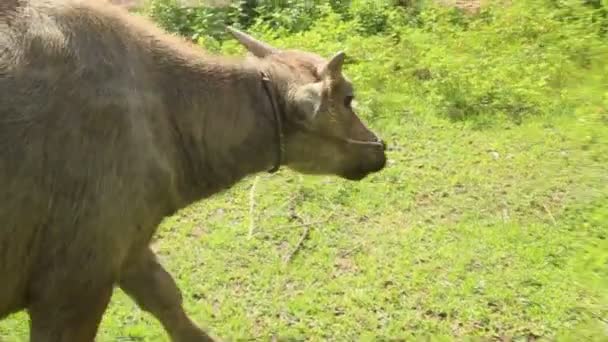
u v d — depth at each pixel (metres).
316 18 12.38
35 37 4.30
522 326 6.05
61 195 4.29
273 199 8.01
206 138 4.87
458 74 10.49
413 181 8.36
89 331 4.58
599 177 5.94
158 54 4.74
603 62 6.38
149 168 4.54
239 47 10.55
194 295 6.44
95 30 4.48
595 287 5.16
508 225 7.41
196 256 6.98
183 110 4.77
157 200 4.64
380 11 12.49
